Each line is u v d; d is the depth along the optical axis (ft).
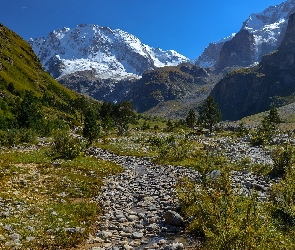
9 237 41.68
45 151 127.34
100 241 45.34
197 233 44.75
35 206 57.00
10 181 74.49
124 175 95.35
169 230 47.47
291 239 36.88
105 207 62.39
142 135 254.88
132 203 65.00
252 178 80.43
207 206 44.83
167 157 125.80
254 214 33.86
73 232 46.91
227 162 104.88
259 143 167.73
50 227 47.32
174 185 76.38
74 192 70.69
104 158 129.90
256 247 29.91
